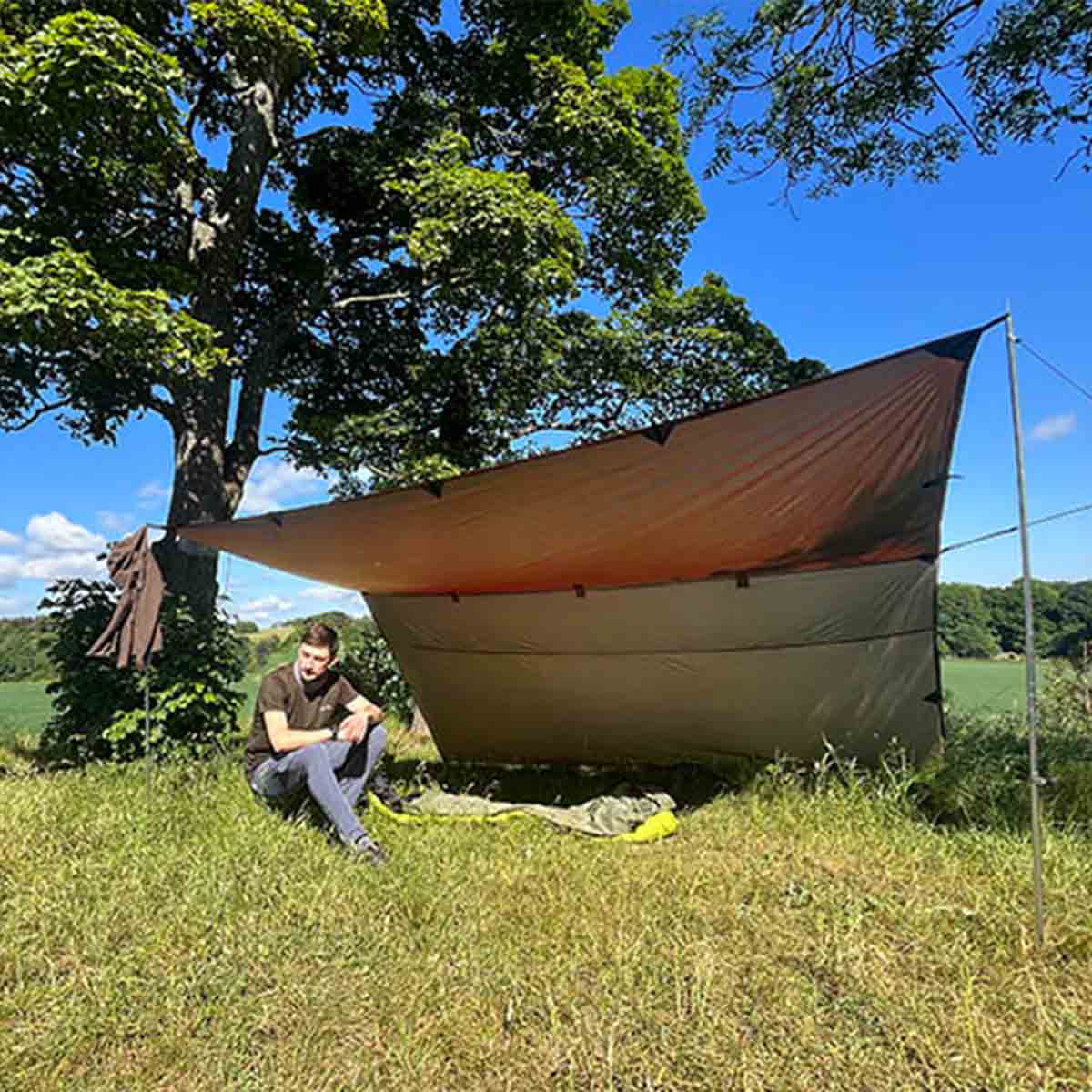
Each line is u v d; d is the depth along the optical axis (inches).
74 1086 70.4
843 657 182.9
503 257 304.8
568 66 344.2
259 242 369.7
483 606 205.9
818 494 139.9
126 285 282.8
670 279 433.1
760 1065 73.7
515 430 380.5
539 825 161.5
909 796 171.9
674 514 147.6
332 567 207.0
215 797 167.8
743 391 394.9
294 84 351.9
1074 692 278.1
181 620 243.3
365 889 116.8
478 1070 74.4
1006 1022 82.0
